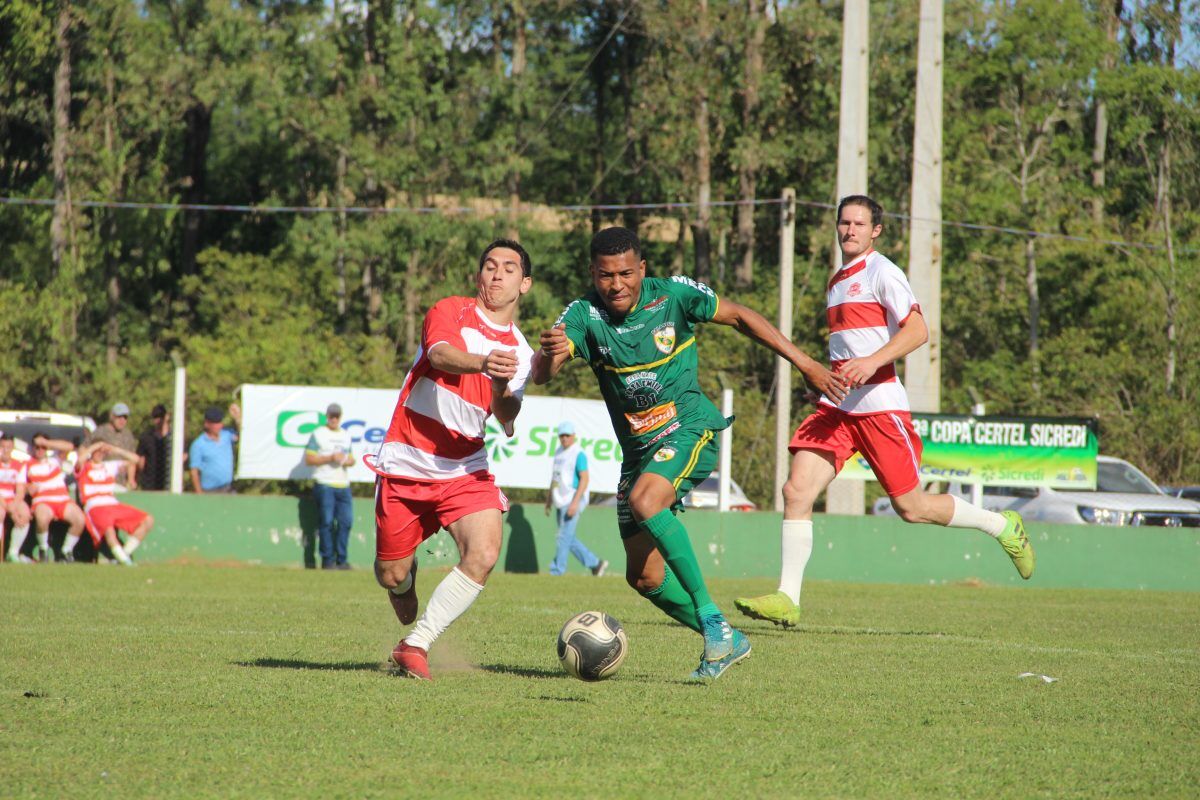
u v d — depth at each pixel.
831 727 17.98
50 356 127.81
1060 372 119.56
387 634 29.70
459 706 18.98
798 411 84.06
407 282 145.88
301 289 145.25
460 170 149.50
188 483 70.06
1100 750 16.66
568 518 59.75
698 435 22.19
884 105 151.12
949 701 20.58
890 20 148.00
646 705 19.45
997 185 142.12
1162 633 34.28
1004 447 60.03
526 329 134.75
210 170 172.88
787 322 72.06
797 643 29.98
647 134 157.38
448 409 22.08
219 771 14.70
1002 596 51.09
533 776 14.64
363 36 151.12
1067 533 61.34
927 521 31.34
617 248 21.11
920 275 68.56
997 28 142.62
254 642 27.56
